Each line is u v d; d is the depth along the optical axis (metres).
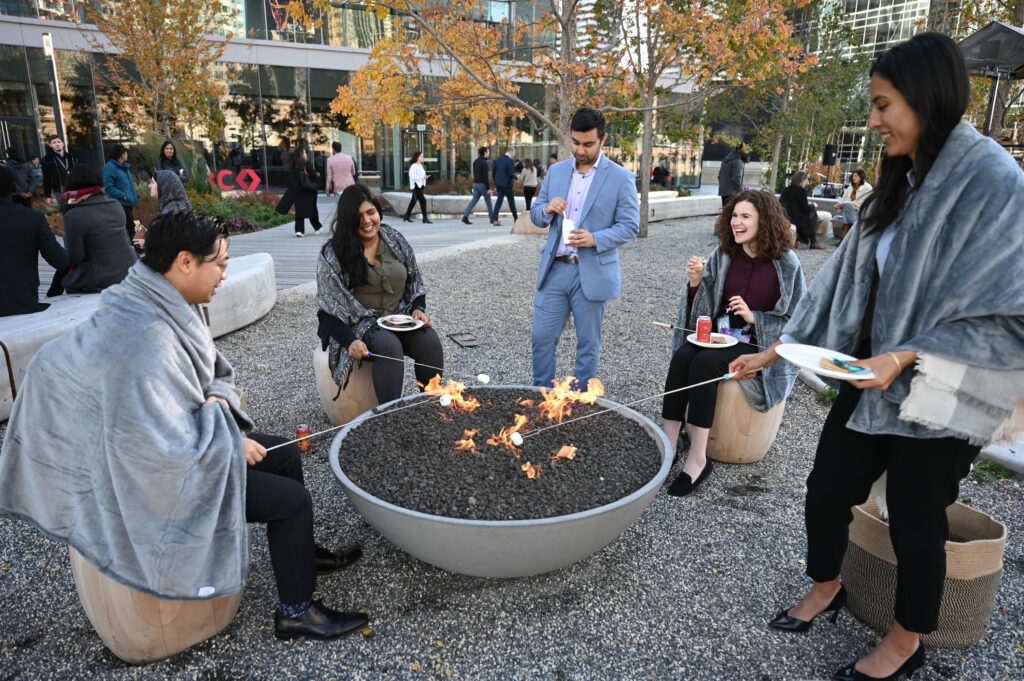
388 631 2.41
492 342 6.11
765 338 3.56
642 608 2.56
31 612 2.52
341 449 2.81
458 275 8.98
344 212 3.82
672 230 14.46
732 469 3.74
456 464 2.67
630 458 2.77
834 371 1.88
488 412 3.21
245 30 20.91
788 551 2.95
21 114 18.81
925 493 1.97
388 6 9.82
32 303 4.82
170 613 2.20
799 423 4.42
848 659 2.31
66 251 5.49
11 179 4.74
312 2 10.18
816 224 11.97
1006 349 1.78
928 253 1.86
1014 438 1.97
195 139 20.16
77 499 2.02
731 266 3.80
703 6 10.16
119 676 2.20
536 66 10.66
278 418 4.37
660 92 11.99
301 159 13.09
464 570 2.48
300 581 2.31
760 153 22.16
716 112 15.78
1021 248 1.73
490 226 15.39
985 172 1.77
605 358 5.69
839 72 19.66
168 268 2.08
